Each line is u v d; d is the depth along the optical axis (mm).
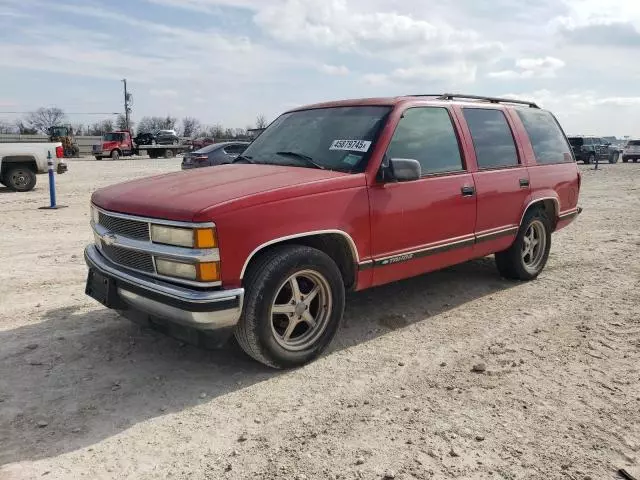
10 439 3012
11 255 7418
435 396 3510
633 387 3631
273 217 3572
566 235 9094
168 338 4434
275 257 3625
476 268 6730
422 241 4613
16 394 3506
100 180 20469
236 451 2916
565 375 3809
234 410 3340
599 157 36031
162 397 3496
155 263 3564
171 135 47031
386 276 4406
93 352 4160
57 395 3502
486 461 2818
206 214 3312
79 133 80812
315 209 3803
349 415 3277
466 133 5152
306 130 4879
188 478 2693
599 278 6289
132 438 3039
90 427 3145
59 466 2781
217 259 3352
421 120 4742
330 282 3947
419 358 4102
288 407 3373
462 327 4746
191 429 3129
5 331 4574
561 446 2951
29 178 15883
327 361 4035
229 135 76188
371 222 4160
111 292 3863
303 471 2736
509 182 5508
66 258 7258
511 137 5773
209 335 3430
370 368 3924
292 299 3824
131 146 43156
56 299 5461
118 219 3820
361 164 4211
